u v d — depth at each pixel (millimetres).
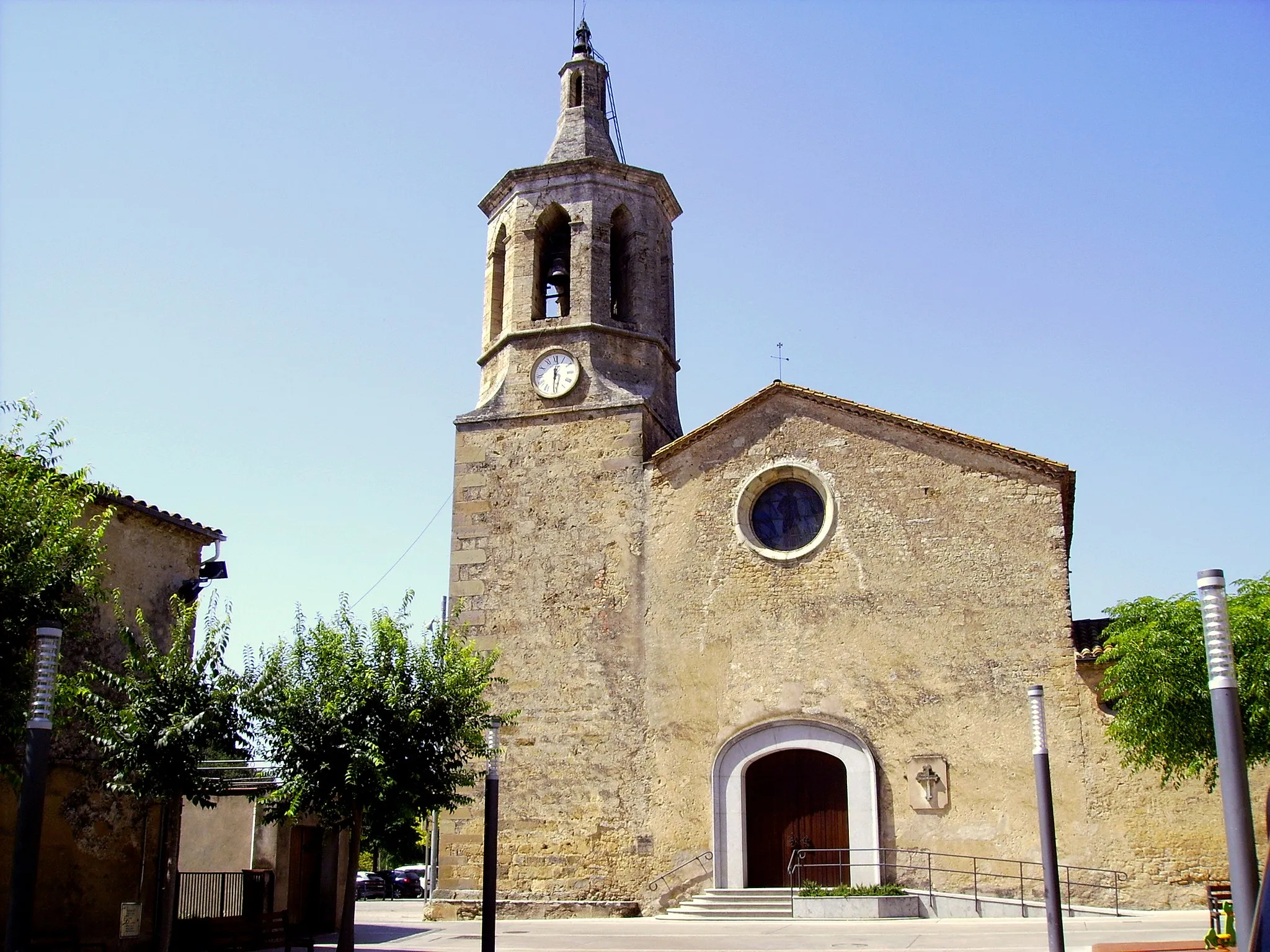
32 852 11898
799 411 25562
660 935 20250
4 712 13203
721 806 23672
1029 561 23234
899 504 24312
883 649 23594
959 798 22406
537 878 24281
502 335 28406
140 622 17672
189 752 16406
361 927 26766
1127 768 21641
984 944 17359
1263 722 17406
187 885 22016
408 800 17719
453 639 19891
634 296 28703
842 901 21391
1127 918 20203
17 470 14477
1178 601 18875
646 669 24922
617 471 26422
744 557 24938
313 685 18000
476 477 27297
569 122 30562
